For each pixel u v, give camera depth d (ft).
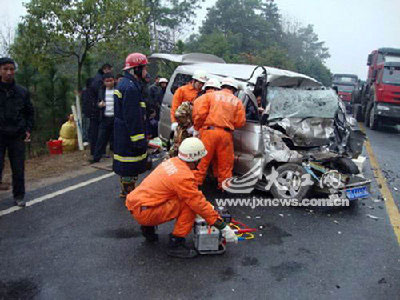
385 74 47.65
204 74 20.10
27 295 10.25
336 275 11.92
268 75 18.49
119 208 16.48
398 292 11.16
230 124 17.01
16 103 15.38
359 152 20.81
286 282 11.39
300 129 18.44
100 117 23.73
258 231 14.89
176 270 11.78
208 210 11.85
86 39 27.61
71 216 15.43
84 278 11.12
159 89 29.86
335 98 19.97
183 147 11.95
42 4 25.68
